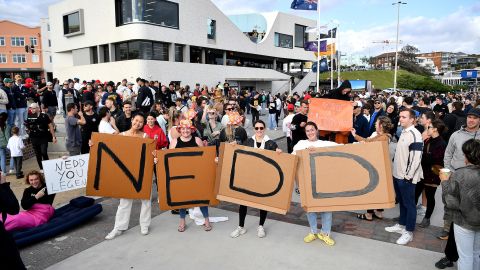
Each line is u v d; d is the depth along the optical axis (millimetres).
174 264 4152
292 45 40312
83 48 26625
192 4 26438
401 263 4113
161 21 24219
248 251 4457
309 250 4469
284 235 4941
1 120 8977
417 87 83625
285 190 4648
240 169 4820
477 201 3232
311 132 4703
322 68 23719
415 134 4555
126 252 4473
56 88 16203
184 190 4957
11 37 58656
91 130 7914
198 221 5406
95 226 5355
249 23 39312
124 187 4887
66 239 4883
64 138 12180
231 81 32062
